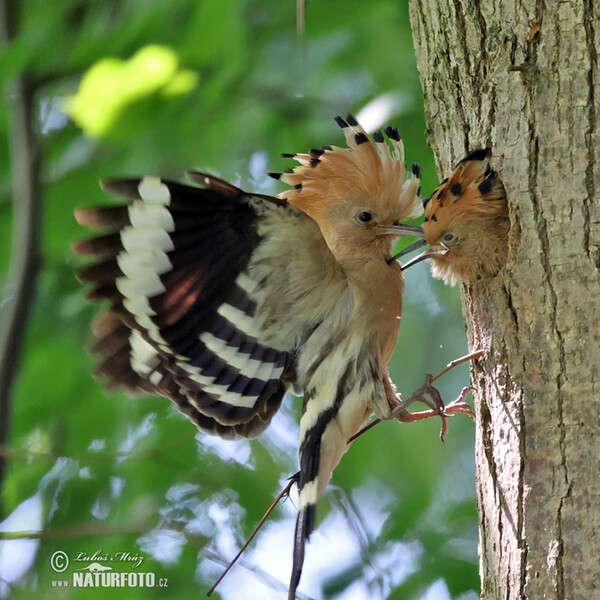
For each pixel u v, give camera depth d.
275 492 12.58
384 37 12.43
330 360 8.35
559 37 7.05
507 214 7.42
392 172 8.87
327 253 8.02
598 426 6.52
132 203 7.29
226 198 7.46
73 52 10.91
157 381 8.45
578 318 6.72
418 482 13.01
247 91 12.84
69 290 12.90
